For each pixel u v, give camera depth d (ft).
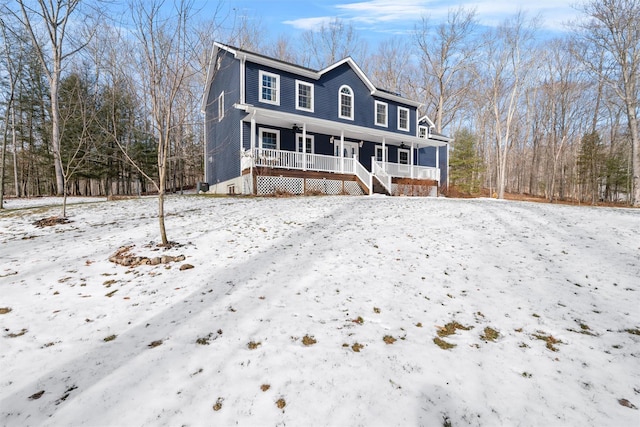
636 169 58.44
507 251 17.60
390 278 13.74
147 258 15.92
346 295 12.03
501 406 6.64
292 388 6.98
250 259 16.12
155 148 80.69
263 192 45.11
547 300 11.87
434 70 102.63
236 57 47.85
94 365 7.82
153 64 17.63
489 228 22.58
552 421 6.25
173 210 30.94
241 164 47.60
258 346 8.64
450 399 6.79
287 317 10.27
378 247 18.11
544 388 7.21
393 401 6.66
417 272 14.49
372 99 64.34
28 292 12.46
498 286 13.11
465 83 106.63
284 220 25.26
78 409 6.35
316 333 9.34
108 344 8.80
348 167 53.42
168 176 87.76
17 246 19.11
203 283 13.16
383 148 56.65
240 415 6.23
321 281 13.28
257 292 12.21
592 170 94.27
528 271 14.73
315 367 7.72
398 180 56.24
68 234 22.02
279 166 46.37
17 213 31.94
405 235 20.70
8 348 8.61
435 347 8.80
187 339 9.01
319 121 49.52
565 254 16.94
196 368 7.66
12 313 10.70
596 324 10.16
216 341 8.89
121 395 6.74
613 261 15.79
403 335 9.38
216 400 6.63
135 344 8.78
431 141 63.82
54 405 6.47
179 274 14.25
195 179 116.06
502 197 82.38
